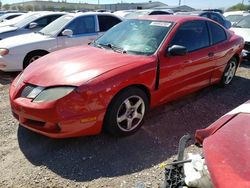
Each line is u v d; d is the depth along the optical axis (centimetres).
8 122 416
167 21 448
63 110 313
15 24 973
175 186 196
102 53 401
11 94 360
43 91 327
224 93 559
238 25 952
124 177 297
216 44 509
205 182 184
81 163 320
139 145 357
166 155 338
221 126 210
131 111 371
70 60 378
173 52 396
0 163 319
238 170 153
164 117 438
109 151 342
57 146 351
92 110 326
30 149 346
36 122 334
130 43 425
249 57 795
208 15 1213
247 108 223
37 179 293
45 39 699
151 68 377
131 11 1558
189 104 494
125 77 346
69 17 755
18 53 667
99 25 774
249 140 175
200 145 218
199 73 471
